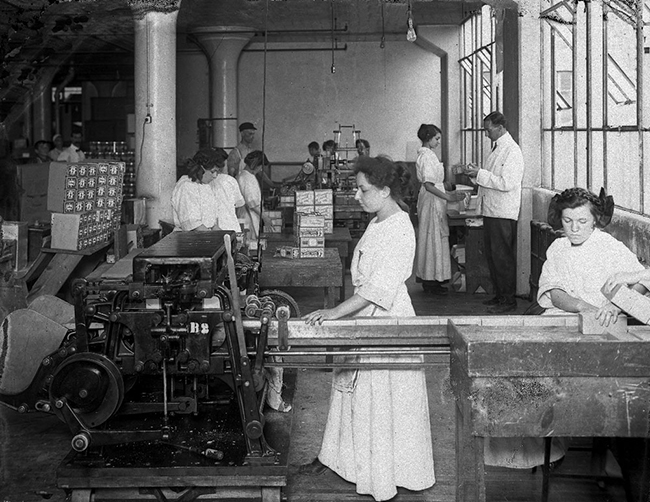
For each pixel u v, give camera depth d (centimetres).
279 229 958
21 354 490
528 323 375
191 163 752
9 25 1202
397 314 421
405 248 414
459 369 345
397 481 420
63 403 399
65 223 730
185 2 1348
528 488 431
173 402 424
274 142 1811
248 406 396
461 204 1034
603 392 325
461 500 342
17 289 686
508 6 952
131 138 1684
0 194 1127
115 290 405
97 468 396
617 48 797
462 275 1025
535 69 944
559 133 920
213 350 411
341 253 890
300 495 420
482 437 336
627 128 696
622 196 774
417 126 1784
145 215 1024
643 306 330
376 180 415
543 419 327
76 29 1316
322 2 1350
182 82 1825
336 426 444
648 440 374
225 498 404
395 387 417
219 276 421
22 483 444
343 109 1794
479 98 1454
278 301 638
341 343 395
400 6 1391
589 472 443
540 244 895
